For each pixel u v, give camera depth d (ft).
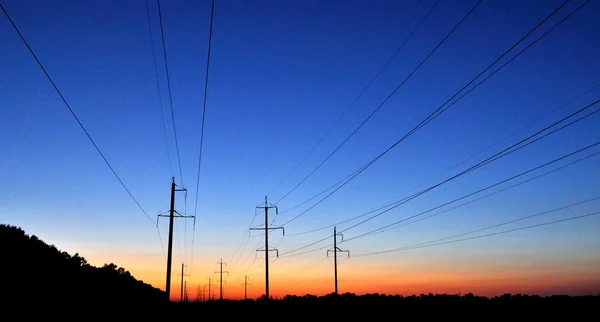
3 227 159.33
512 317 185.57
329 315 215.72
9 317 97.66
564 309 202.49
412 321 177.88
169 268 156.35
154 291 374.63
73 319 116.67
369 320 186.39
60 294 142.51
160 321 156.87
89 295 169.27
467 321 173.78
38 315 108.27
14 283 124.36
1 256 135.95
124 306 186.09
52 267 160.35
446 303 253.03
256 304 336.70
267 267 215.10
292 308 268.00
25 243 160.76
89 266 228.63
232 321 191.21
